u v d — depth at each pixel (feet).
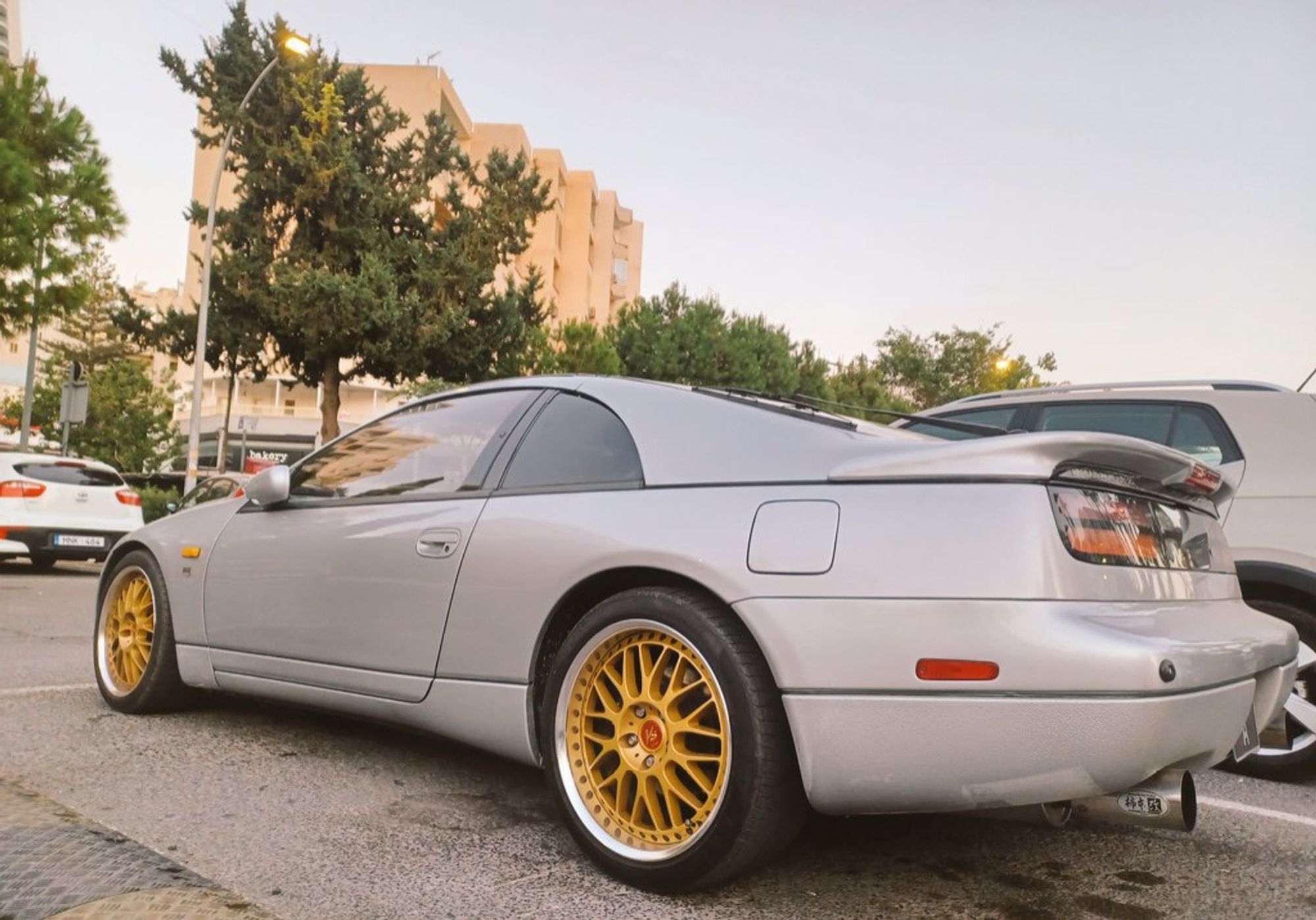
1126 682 6.90
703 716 8.25
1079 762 6.97
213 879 8.02
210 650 12.79
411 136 90.43
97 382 122.01
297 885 8.03
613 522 8.93
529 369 96.17
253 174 82.33
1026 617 7.14
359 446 12.32
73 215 55.62
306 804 10.18
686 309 123.54
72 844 8.09
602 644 8.74
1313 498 12.96
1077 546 7.47
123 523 40.24
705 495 8.66
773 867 8.91
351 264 85.61
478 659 9.66
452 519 10.25
